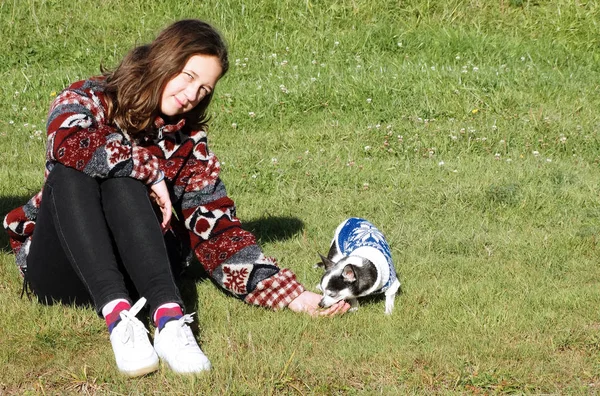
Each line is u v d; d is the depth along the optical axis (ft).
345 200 20.42
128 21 36.91
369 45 34.91
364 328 12.21
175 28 10.85
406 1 37.88
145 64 10.86
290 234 17.88
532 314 12.62
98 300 10.21
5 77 32.17
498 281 14.56
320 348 11.25
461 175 22.59
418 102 28.78
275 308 12.50
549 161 23.91
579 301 13.17
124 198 10.52
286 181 21.83
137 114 11.03
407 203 20.02
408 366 10.59
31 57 34.09
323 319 12.28
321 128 27.20
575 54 34.50
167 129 11.48
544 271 15.26
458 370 10.39
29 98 30.25
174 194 12.22
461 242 17.13
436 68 32.12
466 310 12.84
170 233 12.58
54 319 11.48
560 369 10.59
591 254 16.47
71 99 10.94
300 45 34.94
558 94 29.78
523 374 10.35
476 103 28.58
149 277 10.36
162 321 10.19
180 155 12.00
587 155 24.93
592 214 19.03
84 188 10.44
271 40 35.19
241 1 37.35
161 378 9.98
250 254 12.42
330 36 35.55
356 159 24.22
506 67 32.32
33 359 10.57
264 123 27.91
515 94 29.25
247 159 23.58
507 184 21.12
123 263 10.68
